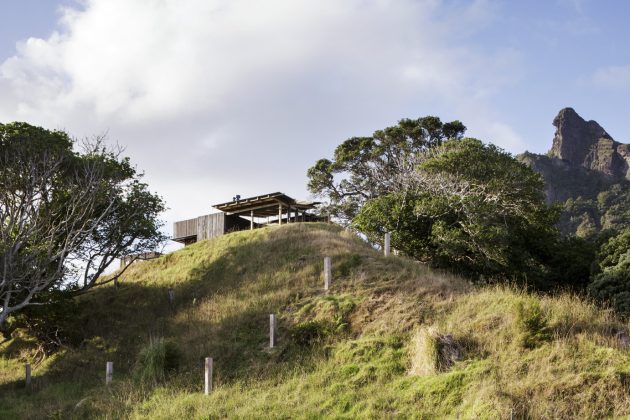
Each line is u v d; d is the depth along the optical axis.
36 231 25.45
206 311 25.62
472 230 29.14
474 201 30.80
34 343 28.62
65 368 24.75
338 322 20.44
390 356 17.53
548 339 15.48
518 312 16.33
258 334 21.50
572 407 12.76
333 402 15.37
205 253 34.88
